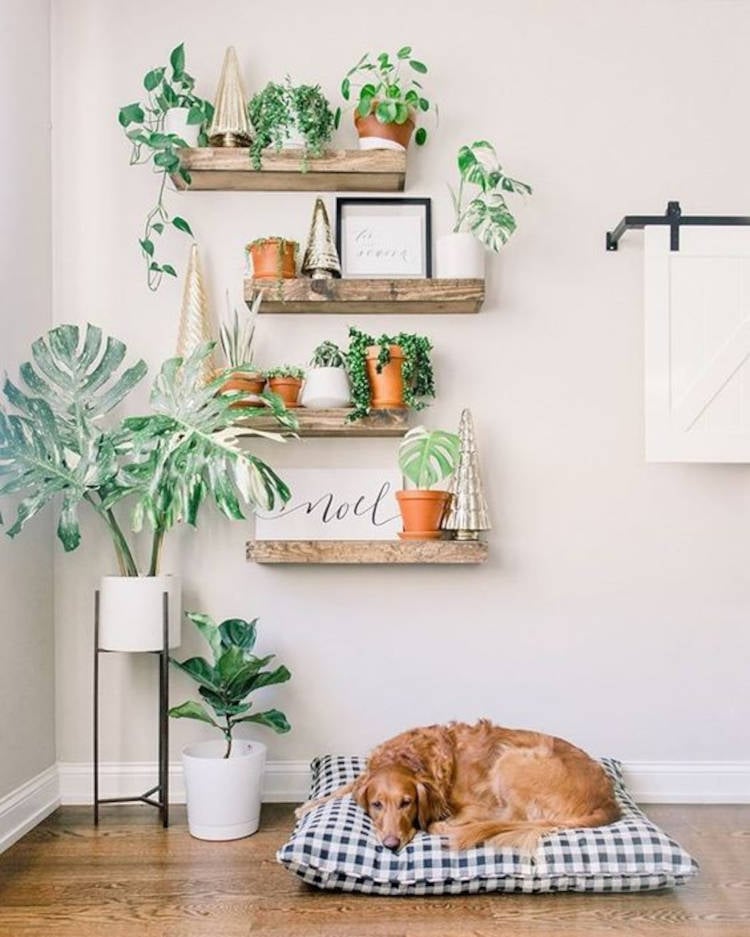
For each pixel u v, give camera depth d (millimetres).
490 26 3152
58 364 2854
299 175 3000
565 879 2240
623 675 3086
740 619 3094
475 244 2994
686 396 2957
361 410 2930
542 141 3141
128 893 2266
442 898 2244
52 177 3123
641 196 3131
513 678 3082
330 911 2160
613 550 3104
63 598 3082
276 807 3002
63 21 3123
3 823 2609
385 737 3064
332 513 3055
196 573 3082
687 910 2158
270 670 3068
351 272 3096
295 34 3145
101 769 3062
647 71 3145
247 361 3018
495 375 3117
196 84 3135
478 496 2990
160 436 2721
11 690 2705
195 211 3123
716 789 3061
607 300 3123
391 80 3145
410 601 3090
